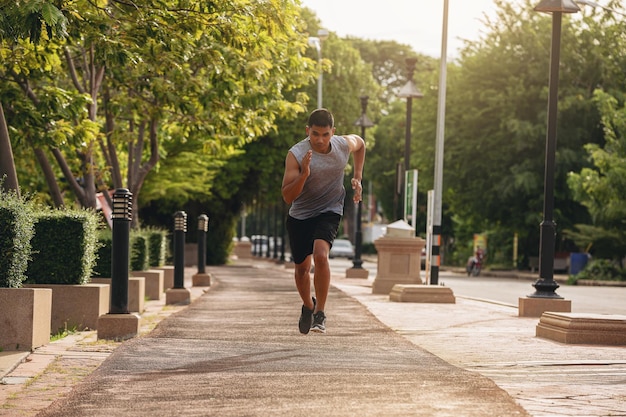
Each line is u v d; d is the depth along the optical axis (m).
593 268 44.91
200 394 7.68
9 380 8.60
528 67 54.53
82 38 17.97
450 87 56.50
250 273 42.19
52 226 14.55
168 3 18.06
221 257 61.00
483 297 28.84
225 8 17.70
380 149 88.50
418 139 58.31
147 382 8.28
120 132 26.12
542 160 53.28
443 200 62.38
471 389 7.90
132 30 17.69
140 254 22.17
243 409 7.05
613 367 9.87
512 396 7.79
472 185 55.91
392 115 88.19
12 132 21.08
